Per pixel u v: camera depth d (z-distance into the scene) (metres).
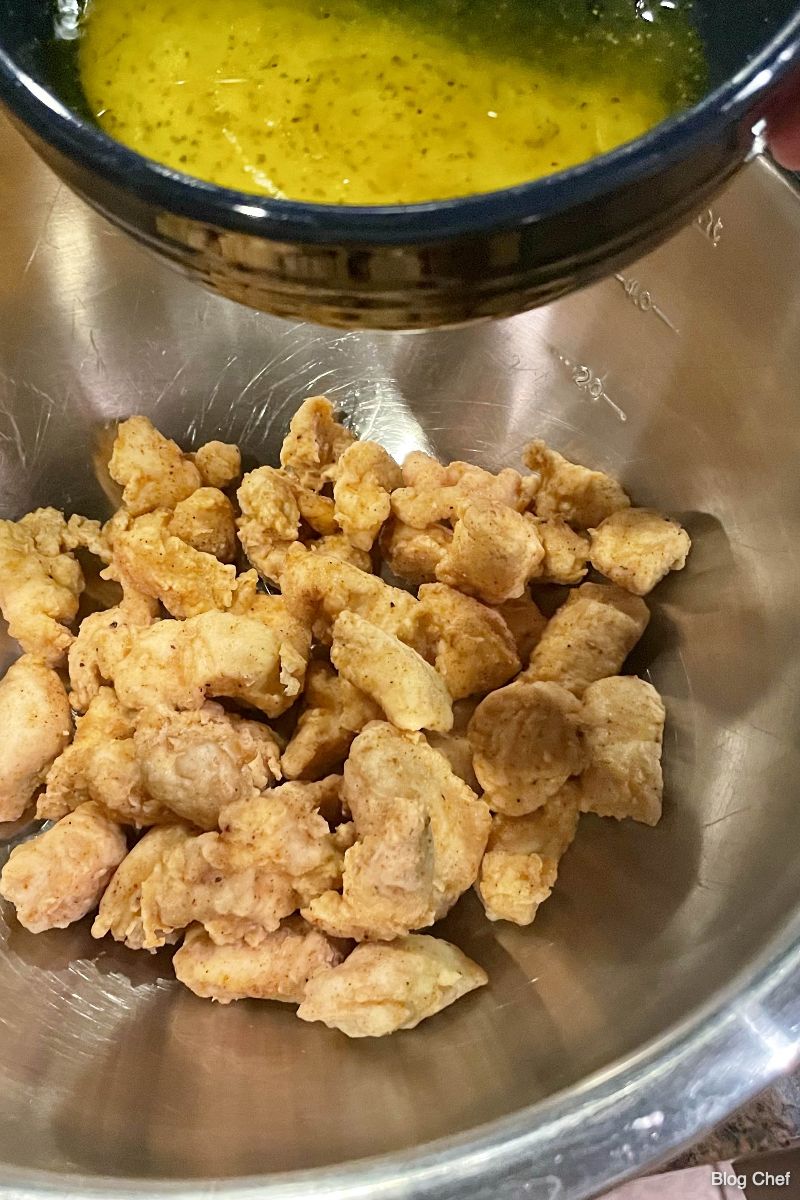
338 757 0.29
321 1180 0.19
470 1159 0.19
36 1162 0.21
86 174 0.15
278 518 0.31
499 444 0.34
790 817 0.24
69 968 0.27
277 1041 0.26
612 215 0.15
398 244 0.14
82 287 0.33
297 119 0.17
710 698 0.28
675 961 0.24
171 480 0.32
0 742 0.29
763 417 0.28
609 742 0.27
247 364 0.34
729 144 0.15
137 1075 0.25
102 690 0.30
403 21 0.17
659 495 0.31
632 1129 0.19
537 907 0.27
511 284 0.16
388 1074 0.25
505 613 0.31
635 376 0.31
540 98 0.17
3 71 0.15
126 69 0.17
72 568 0.32
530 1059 0.23
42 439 0.33
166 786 0.26
